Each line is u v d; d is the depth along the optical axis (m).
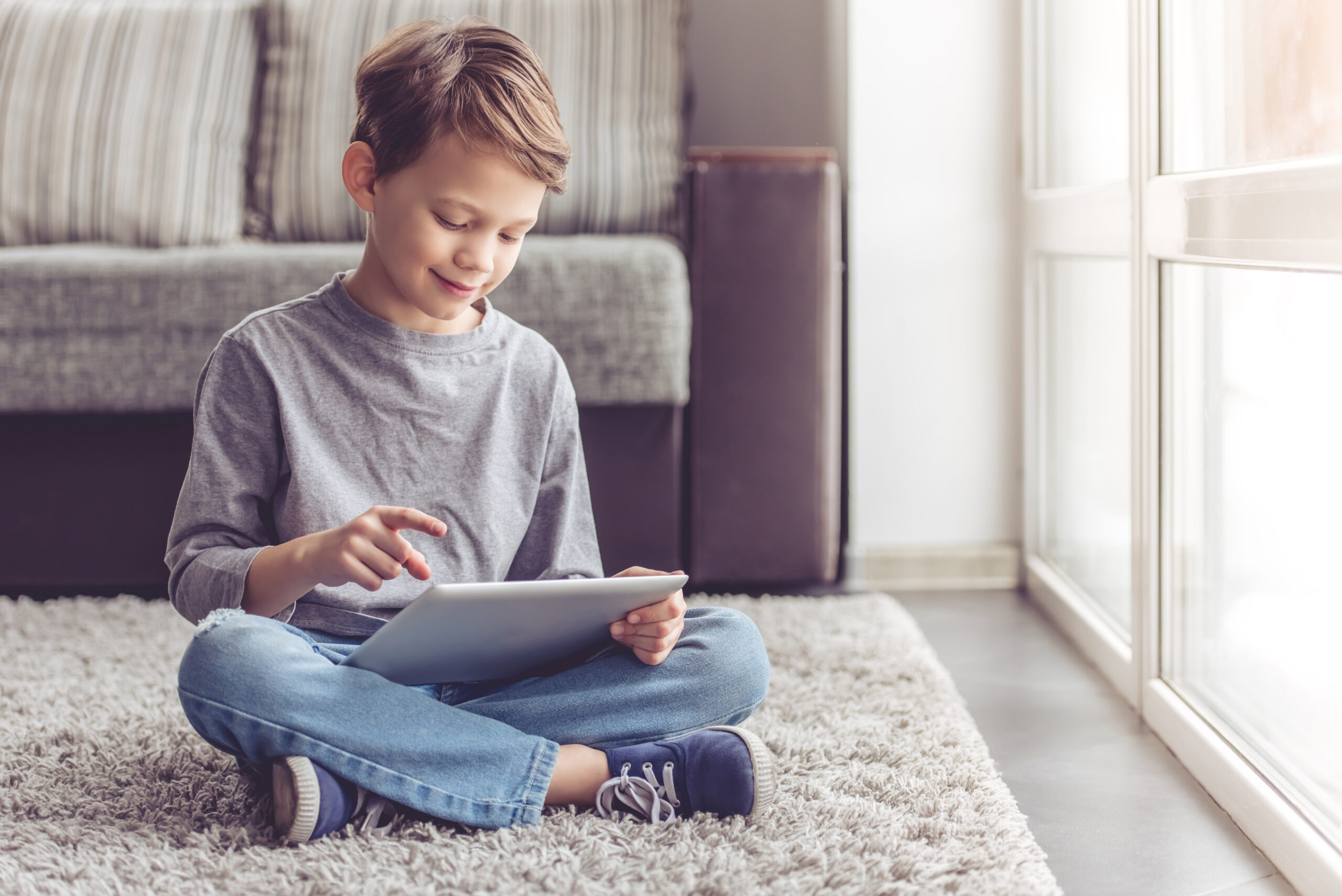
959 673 1.45
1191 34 1.21
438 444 1.02
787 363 1.82
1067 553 1.74
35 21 2.05
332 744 0.87
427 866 0.84
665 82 2.05
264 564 0.90
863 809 0.97
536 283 1.71
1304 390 1.01
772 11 2.29
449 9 2.06
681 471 1.85
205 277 1.69
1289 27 0.99
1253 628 1.12
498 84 0.93
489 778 0.91
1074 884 0.91
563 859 0.86
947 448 1.90
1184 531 1.26
